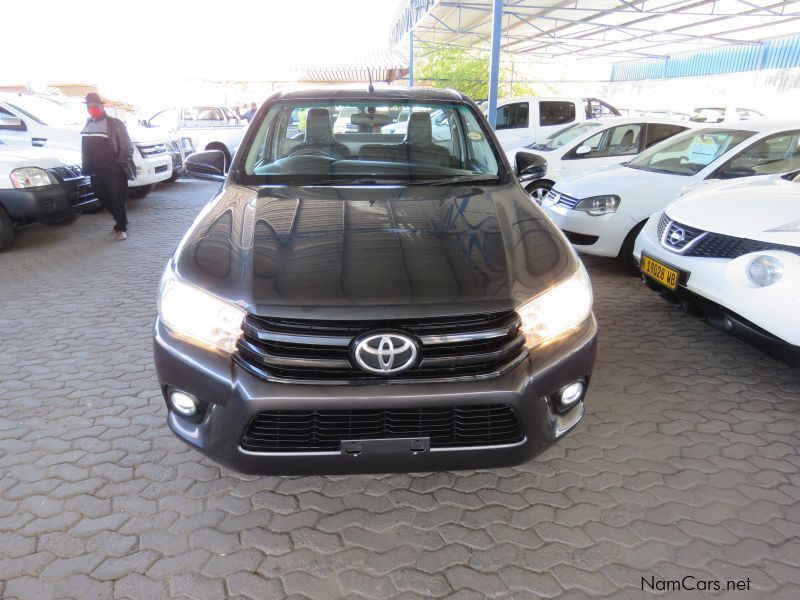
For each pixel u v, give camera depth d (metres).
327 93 3.33
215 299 1.92
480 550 2.06
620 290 4.78
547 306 1.98
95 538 2.09
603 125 7.71
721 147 5.04
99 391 3.14
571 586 1.90
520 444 1.94
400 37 20.73
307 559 2.01
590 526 2.17
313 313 1.81
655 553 2.03
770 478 2.42
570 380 2.01
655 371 3.36
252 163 3.09
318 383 1.81
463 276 1.96
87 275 5.26
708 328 3.97
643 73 24.42
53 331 3.95
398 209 2.49
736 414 2.91
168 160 9.66
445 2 13.40
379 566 1.99
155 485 2.39
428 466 1.94
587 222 5.05
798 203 3.00
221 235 2.27
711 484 2.39
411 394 1.81
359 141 3.19
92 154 6.28
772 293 2.74
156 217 8.16
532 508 2.27
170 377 1.98
